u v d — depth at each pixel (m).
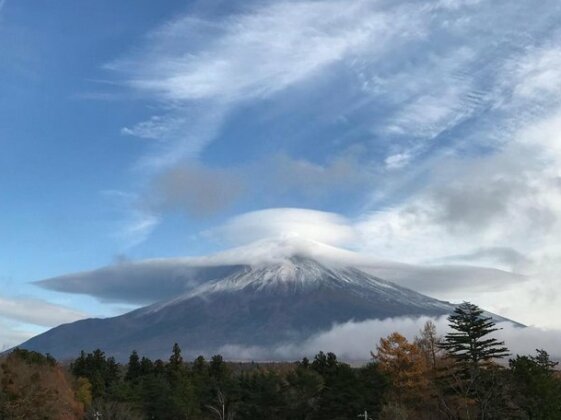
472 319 86.50
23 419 63.28
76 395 97.75
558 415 69.12
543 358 86.75
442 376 83.00
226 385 111.94
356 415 93.50
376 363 100.25
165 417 107.62
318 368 118.81
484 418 66.81
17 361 80.69
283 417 104.88
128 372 135.25
